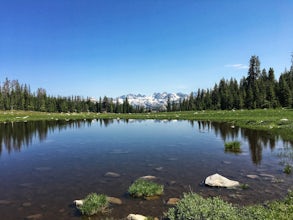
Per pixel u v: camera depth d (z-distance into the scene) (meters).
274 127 36.91
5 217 10.26
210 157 21.00
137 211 10.45
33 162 20.42
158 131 41.56
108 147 27.14
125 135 37.22
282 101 88.88
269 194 12.08
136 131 42.56
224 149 24.45
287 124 37.38
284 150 22.58
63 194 12.84
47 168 18.36
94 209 10.28
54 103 155.12
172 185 13.84
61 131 44.22
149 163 19.30
